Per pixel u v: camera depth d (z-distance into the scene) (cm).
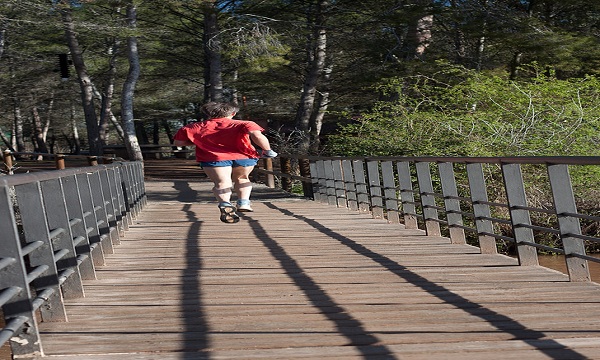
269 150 997
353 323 560
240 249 981
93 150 3962
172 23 3688
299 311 605
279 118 4397
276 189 2284
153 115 5444
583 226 1584
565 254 718
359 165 1512
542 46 2350
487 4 2564
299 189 2388
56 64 4544
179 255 934
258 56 2552
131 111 3238
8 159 2147
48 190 611
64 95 5309
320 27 2803
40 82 4959
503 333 520
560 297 645
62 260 614
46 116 5997
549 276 748
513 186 815
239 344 502
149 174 3303
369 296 665
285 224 1283
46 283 536
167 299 660
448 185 1018
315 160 1819
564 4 2586
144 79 4784
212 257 914
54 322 573
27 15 3166
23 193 532
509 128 1705
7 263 430
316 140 2778
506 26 2475
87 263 761
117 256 934
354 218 1379
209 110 1021
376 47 2717
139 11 3456
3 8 2900
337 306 623
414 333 526
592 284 702
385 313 594
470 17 2517
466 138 1673
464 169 1645
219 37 2892
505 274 766
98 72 4869
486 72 2350
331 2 2856
